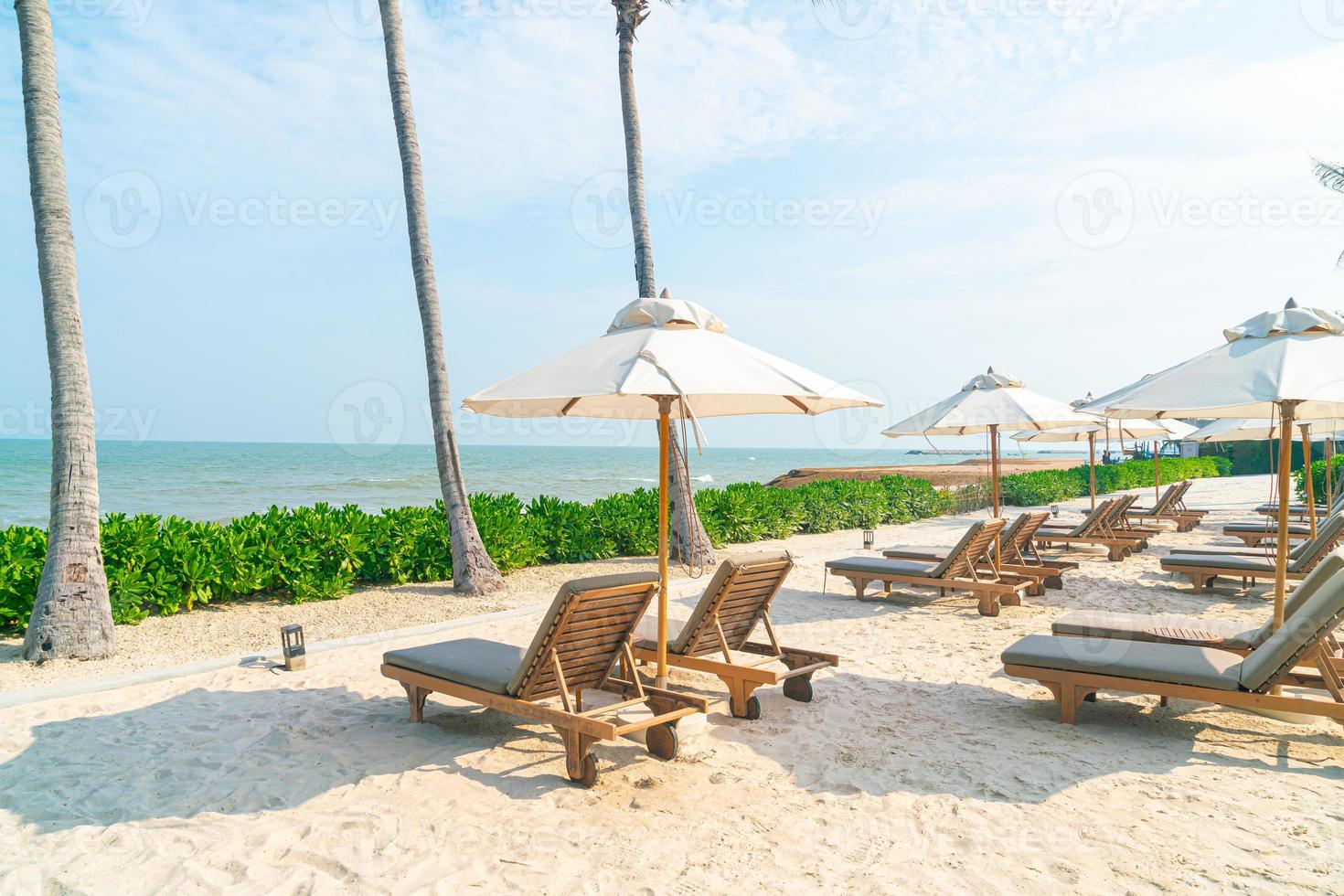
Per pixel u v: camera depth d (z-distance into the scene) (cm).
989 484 2206
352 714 530
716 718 526
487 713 534
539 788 417
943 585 866
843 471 2908
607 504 1270
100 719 521
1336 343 505
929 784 419
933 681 607
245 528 912
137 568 798
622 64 1173
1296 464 3050
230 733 494
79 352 673
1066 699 510
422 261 962
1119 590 979
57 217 671
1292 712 452
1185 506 2012
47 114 675
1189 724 507
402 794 409
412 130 967
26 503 3472
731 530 1422
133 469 5738
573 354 494
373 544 979
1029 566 973
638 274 1173
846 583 1041
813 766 444
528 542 1093
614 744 480
